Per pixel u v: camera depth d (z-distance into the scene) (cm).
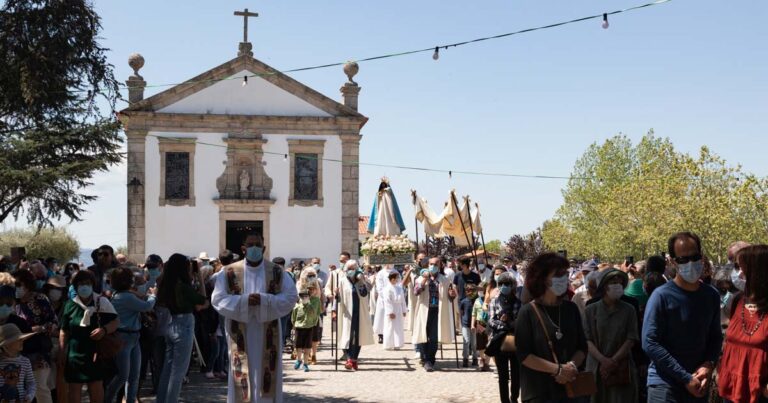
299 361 1570
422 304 1558
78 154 3050
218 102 3559
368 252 2202
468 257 1752
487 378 1431
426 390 1292
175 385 966
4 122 3036
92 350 927
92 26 3025
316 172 3612
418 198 2428
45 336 912
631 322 805
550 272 638
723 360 629
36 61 2875
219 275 901
